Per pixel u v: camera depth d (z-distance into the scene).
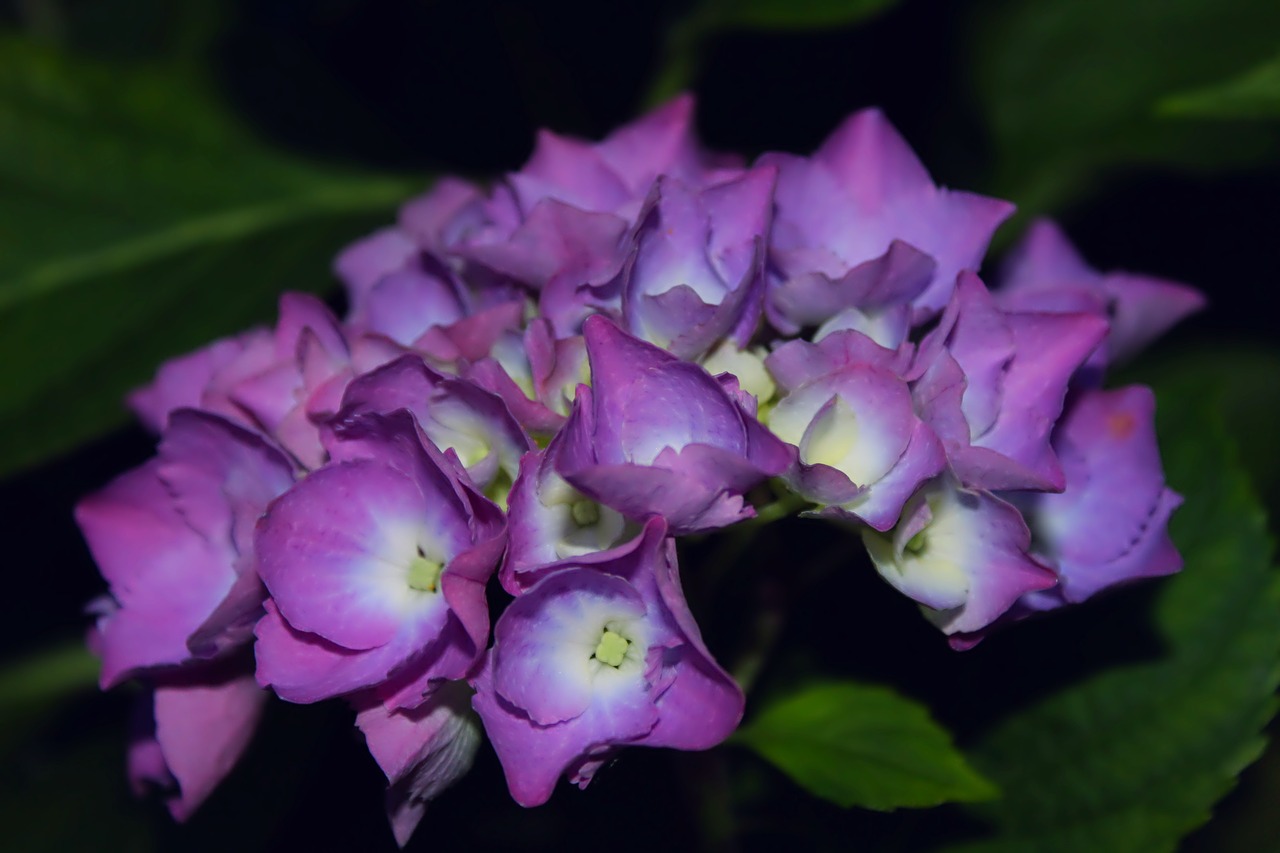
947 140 0.50
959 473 0.35
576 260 0.37
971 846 0.42
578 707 0.35
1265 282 0.50
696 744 0.34
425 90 0.53
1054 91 0.48
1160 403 0.44
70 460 0.49
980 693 0.43
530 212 0.37
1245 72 0.47
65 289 0.47
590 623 0.35
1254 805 0.47
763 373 0.36
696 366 0.34
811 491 0.35
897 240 0.36
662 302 0.36
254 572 0.36
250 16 0.53
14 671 0.48
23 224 0.48
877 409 0.35
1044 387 0.36
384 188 0.50
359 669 0.35
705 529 0.34
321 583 0.35
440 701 0.35
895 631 0.44
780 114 0.50
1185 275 0.50
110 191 0.49
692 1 0.48
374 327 0.38
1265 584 0.42
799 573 0.42
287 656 0.35
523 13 0.51
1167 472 0.43
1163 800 0.42
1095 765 0.42
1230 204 0.50
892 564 0.36
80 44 0.53
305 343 0.37
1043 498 0.38
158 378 0.40
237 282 0.48
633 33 0.52
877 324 0.37
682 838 0.43
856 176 0.38
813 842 0.43
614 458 0.34
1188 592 0.43
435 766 0.35
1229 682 0.42
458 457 0.35
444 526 0.35
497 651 0.34
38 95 0.49
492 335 0.37
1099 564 0.38
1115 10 0.48
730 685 0.34
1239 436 0.50
